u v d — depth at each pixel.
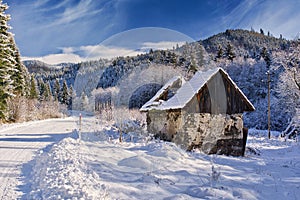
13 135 16.02
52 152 8.98
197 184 5.56
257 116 35.41
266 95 38.94
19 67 34.69
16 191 5.06
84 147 7.87
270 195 5.31
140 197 4.56
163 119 8.91
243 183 6.04
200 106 9.53
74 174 5.77
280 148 15.70
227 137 10.59
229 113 10.65
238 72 43.09
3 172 6.57
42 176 5.92
